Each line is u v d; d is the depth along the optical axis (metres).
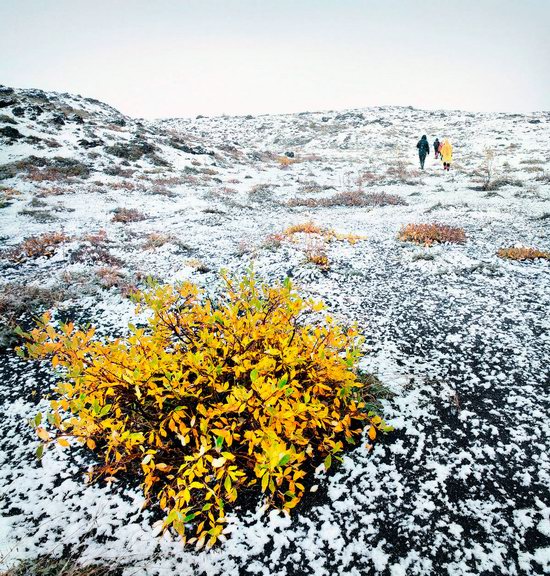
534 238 9.11
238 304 3.39
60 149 22.91
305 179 23.78
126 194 17.48
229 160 30.41
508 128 42.62
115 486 2.85
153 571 2.28
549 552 2.31
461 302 5.81
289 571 2.29
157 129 34.53
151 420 2.93
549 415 3.39
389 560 2.32
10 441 3.36
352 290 6.46
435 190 18.00
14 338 5.05
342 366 3.09
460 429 3.28
